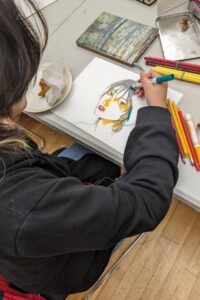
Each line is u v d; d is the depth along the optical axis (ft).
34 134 4.45
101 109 2.34
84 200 1.51
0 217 1.34
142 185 1.83
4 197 1.36
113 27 2.71
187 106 2.24
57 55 2.67
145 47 2.55
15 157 1.48
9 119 1.44
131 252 4.00
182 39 2.54
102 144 2.23
